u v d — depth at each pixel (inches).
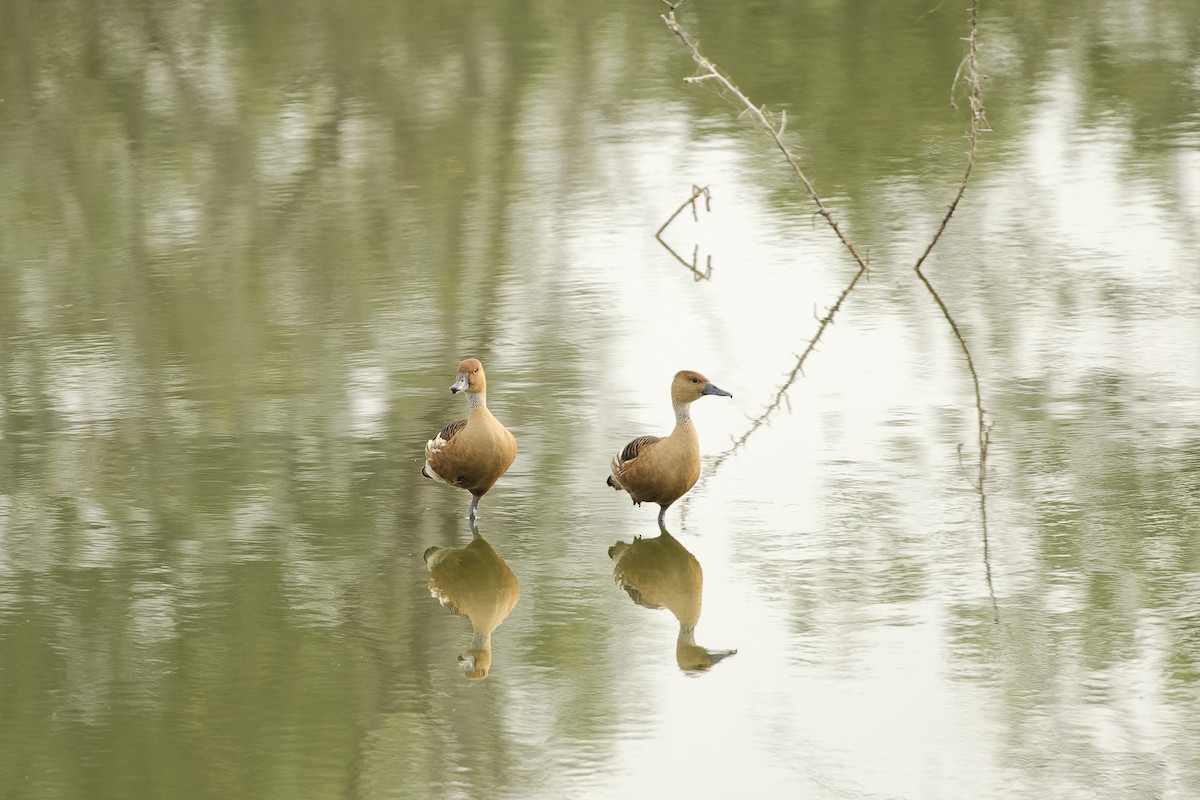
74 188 1035.3
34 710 394.0
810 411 611.5
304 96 1289.4
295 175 1048.8
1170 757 353.4
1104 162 988.6
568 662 416.2
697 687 398.6
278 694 400.8
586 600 456.4
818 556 478.6
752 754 363.6
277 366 679.1
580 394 635.5
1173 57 1296.8
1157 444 556.1
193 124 1207.6
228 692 402.6
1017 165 992.9
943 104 1178.6
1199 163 968.9
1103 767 350.6
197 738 377.7
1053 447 558.6
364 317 750.5
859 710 382.9
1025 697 384.5
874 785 347.6
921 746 363.9
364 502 533.0
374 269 835.4
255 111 1240.2
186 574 478.3
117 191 1023.6
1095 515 498.0
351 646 429.1
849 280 788.6
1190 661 399.5
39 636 437.1
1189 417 581.3
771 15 1563.7
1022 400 610.2
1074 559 466.0
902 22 1505.9
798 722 378.0
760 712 383.9
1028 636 417.7
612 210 936.3
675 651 420.8
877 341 693.3
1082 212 882.1
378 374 665.6
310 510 526.9
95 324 752.3
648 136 1119.6
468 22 1585.9
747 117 1167.0
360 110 1237.1
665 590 462.3
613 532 506.3
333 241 890.7
